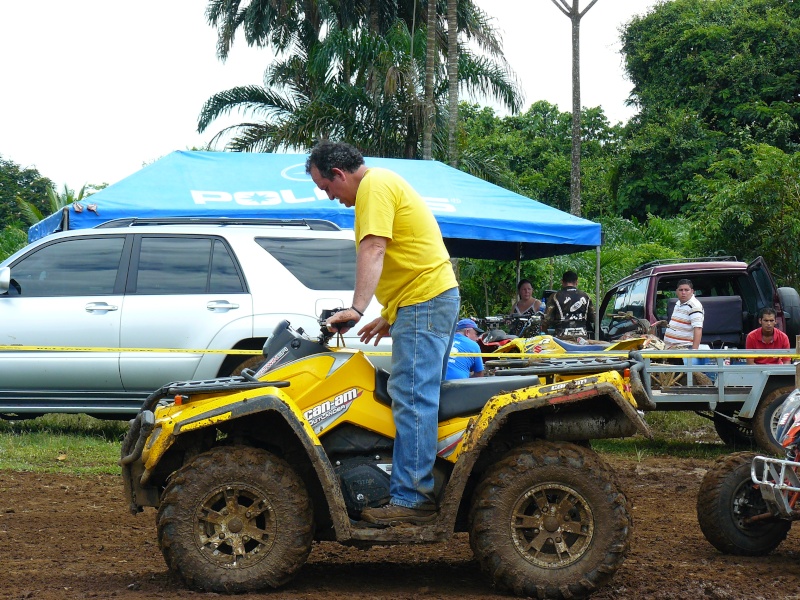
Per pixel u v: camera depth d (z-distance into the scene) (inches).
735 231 757.9
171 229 372.2
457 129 881.5
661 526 251.3
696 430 480.4
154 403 193.8
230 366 361.4
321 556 216.5
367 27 1095.0
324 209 477.7
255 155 544.7
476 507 178.4
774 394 371.6
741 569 202.8
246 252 368.8
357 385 187.2
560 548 177.3
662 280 520.4
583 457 178.4
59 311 361.1
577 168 841.5
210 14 1122.7
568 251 619.2
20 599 171.6
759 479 210.5
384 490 183.8
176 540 176.4
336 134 850.8
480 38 980.6
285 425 189.0
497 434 188.9
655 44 1389.0
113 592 176.9
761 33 1315.2
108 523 245.6
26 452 351.9
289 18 1091.9
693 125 1248.8
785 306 504.1
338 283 369.1
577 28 837.2
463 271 827.4
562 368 185.2
